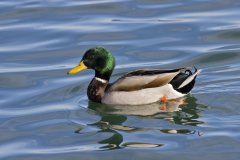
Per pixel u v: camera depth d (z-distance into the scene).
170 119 16.02
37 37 21.86
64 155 14.54
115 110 16.92
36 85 18.64
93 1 24.70
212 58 19.98
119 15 23.44
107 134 15.46
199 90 17.53
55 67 19.84
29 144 15.23
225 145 14.44
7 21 23.12
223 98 16.91
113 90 17.28
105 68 17.64
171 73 17.05
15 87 18.56
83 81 18.78
